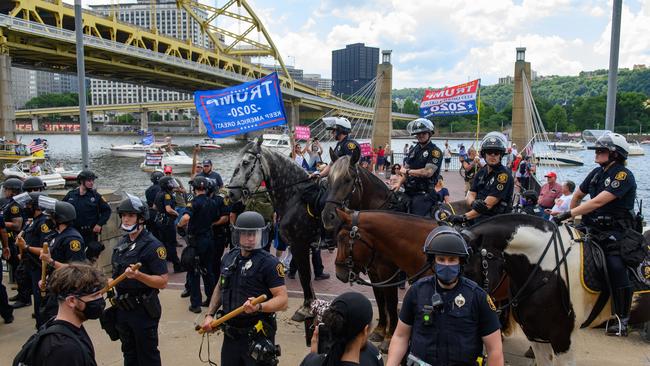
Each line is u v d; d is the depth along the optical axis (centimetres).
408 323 367
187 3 9138
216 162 5369
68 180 3962
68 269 345
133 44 7519
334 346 302
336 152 789
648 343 668
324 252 1216
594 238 514
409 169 733
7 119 4681
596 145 511
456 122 6156
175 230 1044
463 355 344
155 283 520
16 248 856
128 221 527
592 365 605
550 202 1257
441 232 355
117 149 6725
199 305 812
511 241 494
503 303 550
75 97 18525
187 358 643
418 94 17425
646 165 4194
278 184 769
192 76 6719
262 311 445
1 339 720
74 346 326
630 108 6788
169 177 1035
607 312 515
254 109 974
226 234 877
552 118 6850
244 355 460
